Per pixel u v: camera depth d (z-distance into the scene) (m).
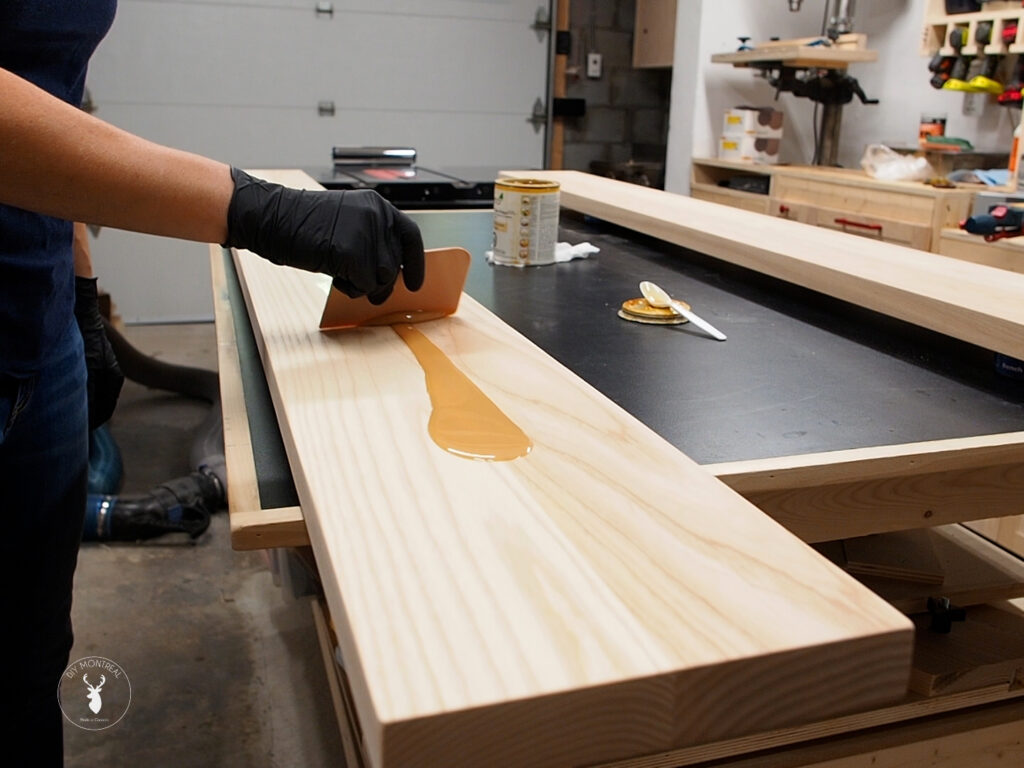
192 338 3.99
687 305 1.25
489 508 0.57
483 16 4.29
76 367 1.12
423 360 0.87
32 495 1.07
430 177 2.71
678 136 3.97
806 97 3.50
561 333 1.12
